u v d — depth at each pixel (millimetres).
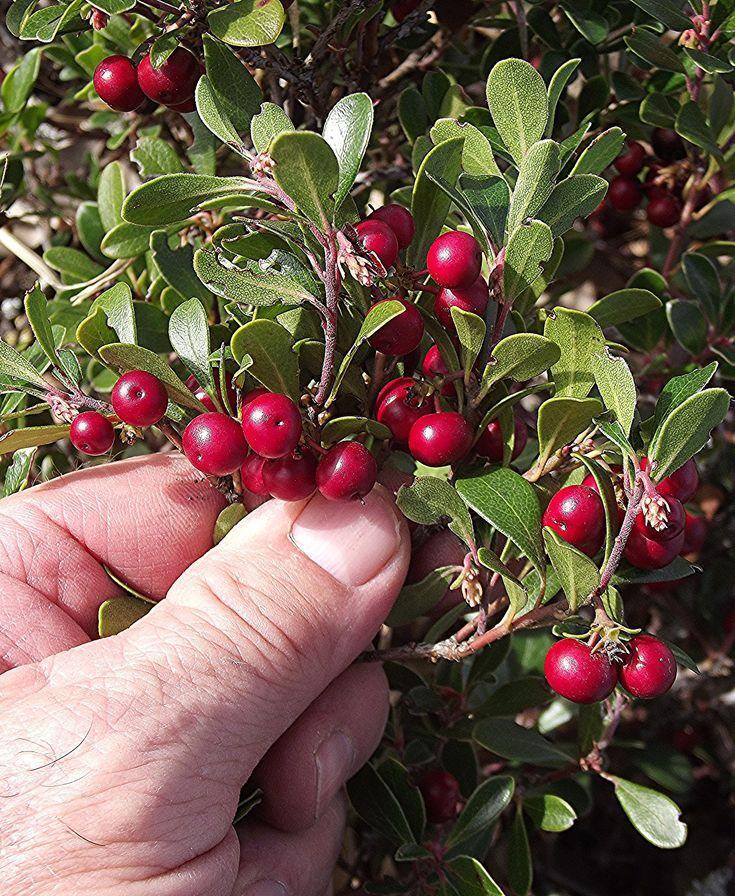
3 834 117
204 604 137
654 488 110
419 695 170
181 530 172
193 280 159
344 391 138
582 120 179
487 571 134
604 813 278
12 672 130
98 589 169
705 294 185
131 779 122
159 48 125
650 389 198
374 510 143
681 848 273
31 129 212
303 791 159
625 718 259
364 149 111
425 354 143
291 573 140
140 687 127
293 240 125
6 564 163
